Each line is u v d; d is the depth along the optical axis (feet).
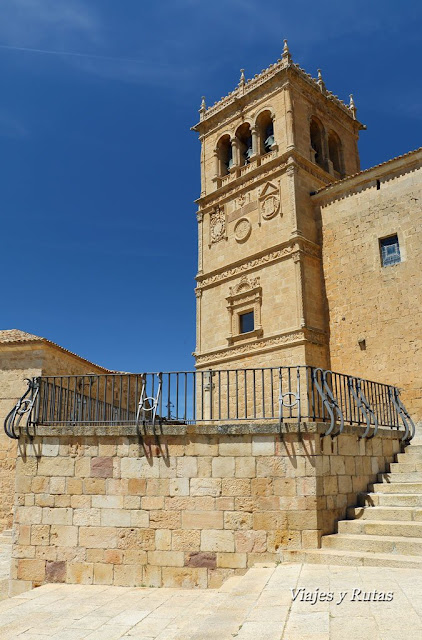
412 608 21.53
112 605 32.24
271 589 25.82
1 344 82.79
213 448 37.65
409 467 42.65
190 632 24.00
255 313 91.15
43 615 30.30
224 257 100.73
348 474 38.70
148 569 37.17
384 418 56.03
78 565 38.45
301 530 34.63
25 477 40.93
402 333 76.54
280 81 98.58
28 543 39.81
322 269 88.99
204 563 36.19
